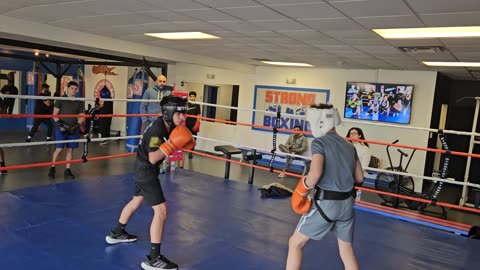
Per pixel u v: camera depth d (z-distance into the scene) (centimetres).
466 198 634
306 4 319
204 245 299
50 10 435
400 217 400
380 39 443
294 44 529
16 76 1073
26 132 1032
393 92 724
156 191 257
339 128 783
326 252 302
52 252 270
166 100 251
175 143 247
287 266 224
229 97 933
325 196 210
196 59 760
